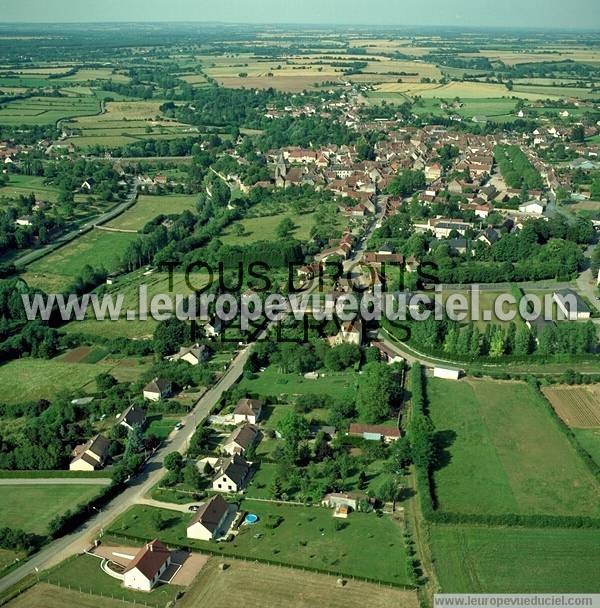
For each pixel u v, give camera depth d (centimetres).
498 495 17875
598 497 17788
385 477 18762
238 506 17838
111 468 19650
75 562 15850
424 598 14475
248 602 14512
